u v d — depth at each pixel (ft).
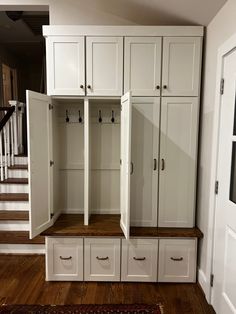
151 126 7.68
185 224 7.96
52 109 8.05
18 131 12.36
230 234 5.66
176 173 7.82
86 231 7.59
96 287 7.50
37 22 13.48
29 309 6.55
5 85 18.13
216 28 6.61
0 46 17.12
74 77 7.63
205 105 7.38
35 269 8.35
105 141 9.02
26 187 10.50
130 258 7.66
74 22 8.66
